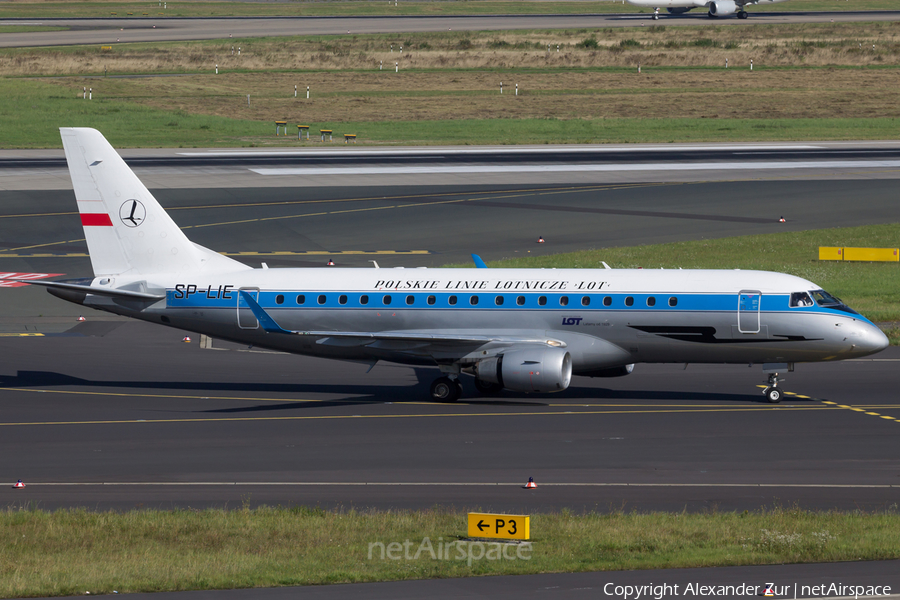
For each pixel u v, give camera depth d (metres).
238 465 125.44
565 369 153.12
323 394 166.25
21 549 89.38
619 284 157.38
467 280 161.38
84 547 90.25
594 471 121.31
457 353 157.25
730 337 153.88
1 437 139.12
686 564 82.44
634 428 142.12
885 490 112.62
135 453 131.12
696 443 133.88
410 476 119.94
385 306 161.75
